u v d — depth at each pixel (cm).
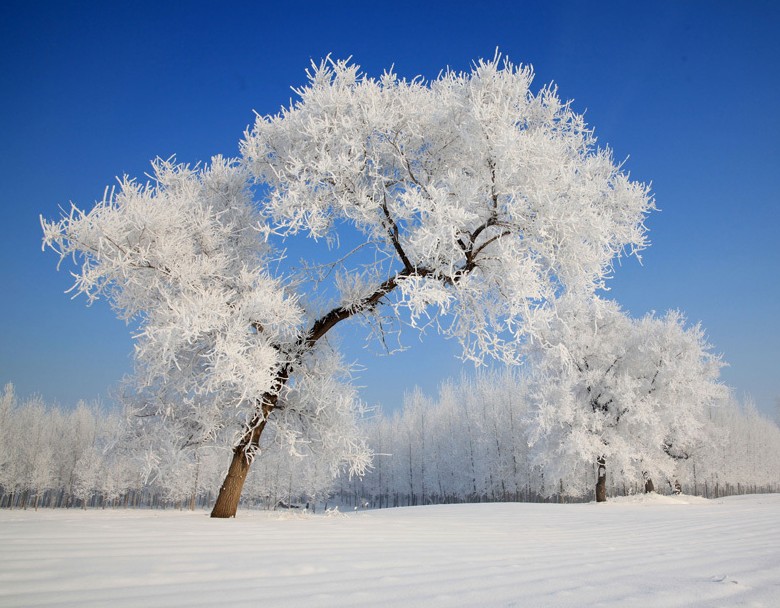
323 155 811
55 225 690
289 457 940
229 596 208
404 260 877
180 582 236
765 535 572
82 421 5378
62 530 419
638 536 584
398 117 887
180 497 3875
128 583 230
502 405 4050
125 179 789
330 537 462
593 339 2261
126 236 752
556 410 2167
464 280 808
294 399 908
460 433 4484
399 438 5572
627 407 2189
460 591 227
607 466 2238
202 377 830
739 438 4919
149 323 773
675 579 265
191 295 776
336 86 887
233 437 841
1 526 449
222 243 909
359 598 209
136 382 873
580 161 923
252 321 826
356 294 902
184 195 872
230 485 816
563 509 1498
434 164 924
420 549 395
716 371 2408
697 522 813
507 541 497
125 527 476
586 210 802
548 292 819
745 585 248
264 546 375
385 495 5606
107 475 4359
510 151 759
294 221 767
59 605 185
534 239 838
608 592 228
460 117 859
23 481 4566
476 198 817
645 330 2433
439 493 4825
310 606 193
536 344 2177
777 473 5150
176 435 838
